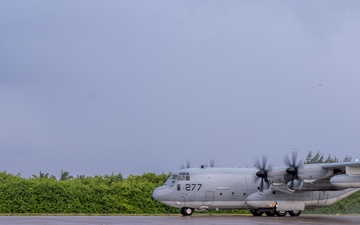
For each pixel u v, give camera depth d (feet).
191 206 507.30
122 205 556.92
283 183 500.33
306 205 530.27
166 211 572.92
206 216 503.61
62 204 538.47
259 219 447.83
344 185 462.60
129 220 403.95
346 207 625.82
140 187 572.51
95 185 562.25
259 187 520.83
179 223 368.07
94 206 549.13
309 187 498.69
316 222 412.77
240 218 461.37
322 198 531.50
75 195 545.03
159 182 619.67
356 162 451.53
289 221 422.00
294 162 498.69
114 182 596.70
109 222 375.86
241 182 515.91
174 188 501.56
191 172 508.94
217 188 508.53
